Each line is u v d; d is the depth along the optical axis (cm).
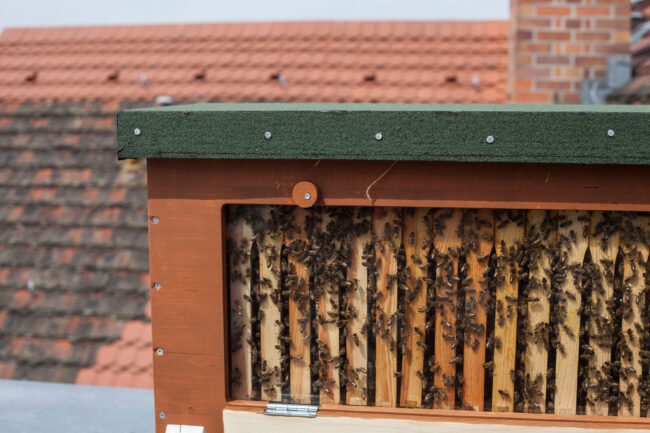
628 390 233
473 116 224
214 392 235
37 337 345
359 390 236
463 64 469
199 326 234
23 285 365
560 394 234
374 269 234
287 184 230
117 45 512
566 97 425
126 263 365
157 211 232
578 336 233
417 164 229
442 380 235
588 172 227
